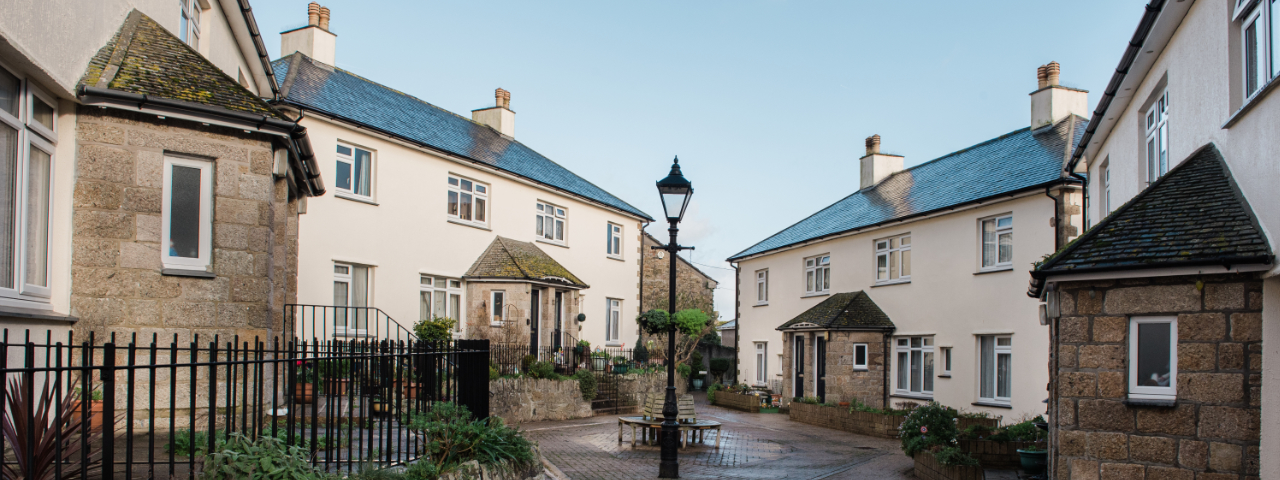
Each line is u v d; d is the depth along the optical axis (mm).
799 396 27203
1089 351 9164
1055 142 21609
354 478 6348
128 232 9133
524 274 23250
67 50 8359
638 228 32938
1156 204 9492
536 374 22078
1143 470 8703
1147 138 12656
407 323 21391
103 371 4715
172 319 9375
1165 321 8781
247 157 9984
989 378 20578
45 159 8508
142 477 5910
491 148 26906
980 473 12016
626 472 13570
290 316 13984
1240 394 8211
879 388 23984
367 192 20625
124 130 9164
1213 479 8297
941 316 22172
